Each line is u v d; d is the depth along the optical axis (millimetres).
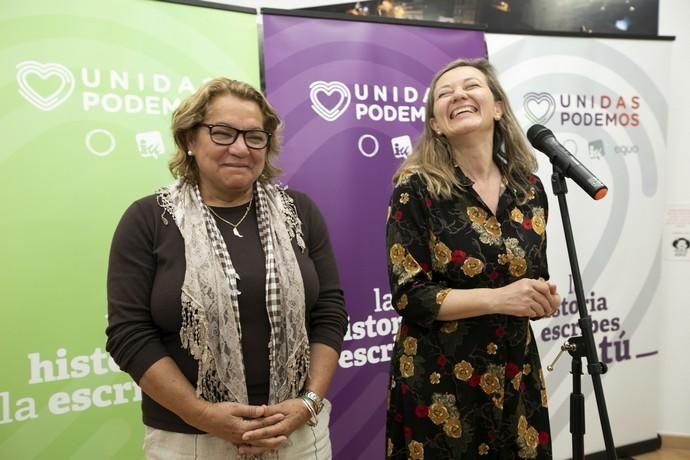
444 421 1396
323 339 1353
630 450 2760
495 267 1411
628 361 2734
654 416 2811
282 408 1216
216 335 1194
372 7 2471
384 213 2266
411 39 2279
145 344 1182
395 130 2270
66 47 1824
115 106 1892
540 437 1476
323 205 2166
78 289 1853
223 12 2045
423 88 2303
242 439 1157
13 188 1768
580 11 2689
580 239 2621
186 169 1327
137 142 1927
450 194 1437
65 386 1850
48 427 1833
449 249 1411
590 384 2664
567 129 2562
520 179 1565
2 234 1756
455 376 1400
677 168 2803
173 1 1965
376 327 2262
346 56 2186
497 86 1598
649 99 2660
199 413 1154
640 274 2713
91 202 1865
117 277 1221
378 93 2236
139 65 1922
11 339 1776
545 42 2516
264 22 2078
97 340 1885
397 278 1419
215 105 1248
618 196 2650
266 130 1350
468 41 2363
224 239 1280
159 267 1227
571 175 1310
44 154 1803
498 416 1409
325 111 2160
